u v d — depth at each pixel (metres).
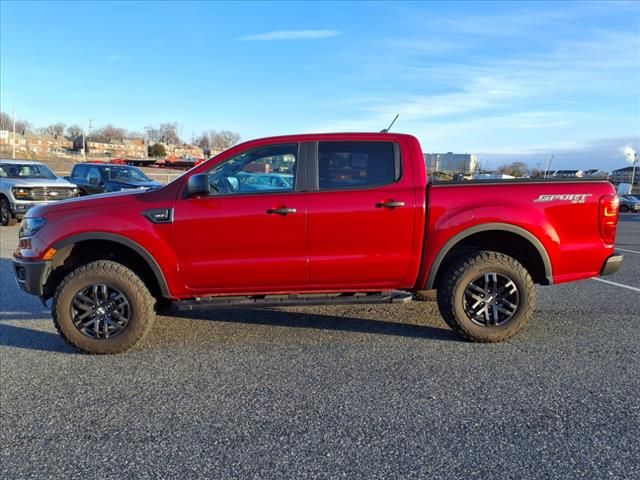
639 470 2.59
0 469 2.68
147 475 2.61
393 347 4.43
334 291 4.46
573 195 4.31
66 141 112.00
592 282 7.17
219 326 5.09
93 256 4.61
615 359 4.11
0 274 7.42
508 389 3.56
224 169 4.38
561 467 2.62
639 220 24.56
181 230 4.23
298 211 4.23
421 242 4.34
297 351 4.36
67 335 4.27
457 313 4.41
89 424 3.15
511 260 4.37
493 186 4.36
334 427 3.06
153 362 4.16
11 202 12.93
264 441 2.92
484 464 2.66
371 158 4.39
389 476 2.57
